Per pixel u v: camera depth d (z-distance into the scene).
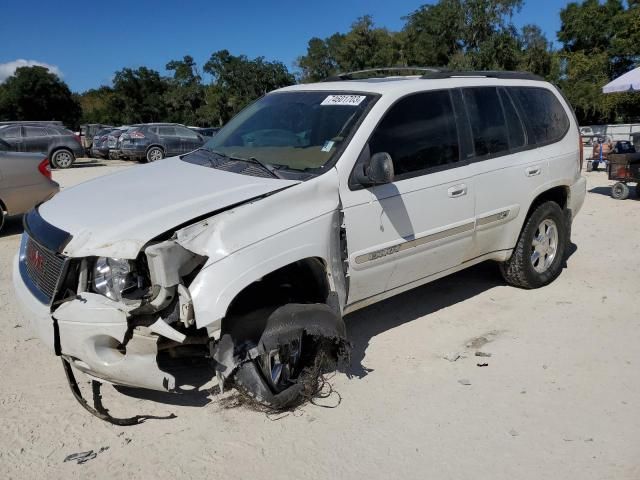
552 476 3.08
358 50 48.72
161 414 3.69
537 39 38.50
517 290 5.79
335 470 3.15
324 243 3.71
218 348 3.34
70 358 3.41
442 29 40.03
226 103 62.09
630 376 4.09
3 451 3.31
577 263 6.66
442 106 4.69
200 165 4.39
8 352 4.50
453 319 5.09
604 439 3.38
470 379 4.07
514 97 5.38
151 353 3.22
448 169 4.61
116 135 25.27
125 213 3.47
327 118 4.34
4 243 8.05
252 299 3.58
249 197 3.54
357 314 5.23
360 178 4.00
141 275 3.22
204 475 3.12
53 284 3.38
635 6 44.84
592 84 41.34
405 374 4.14
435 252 4.61
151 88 68.56
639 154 10.45
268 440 3.41
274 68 61.16
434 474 3.11
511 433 3.45
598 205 10.16
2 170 8.28
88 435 3.47
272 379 3.56
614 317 5.10
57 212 3.75
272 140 4.47
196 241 3.24
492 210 4.98
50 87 56.28
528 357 4.38
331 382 4.04
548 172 5.51
